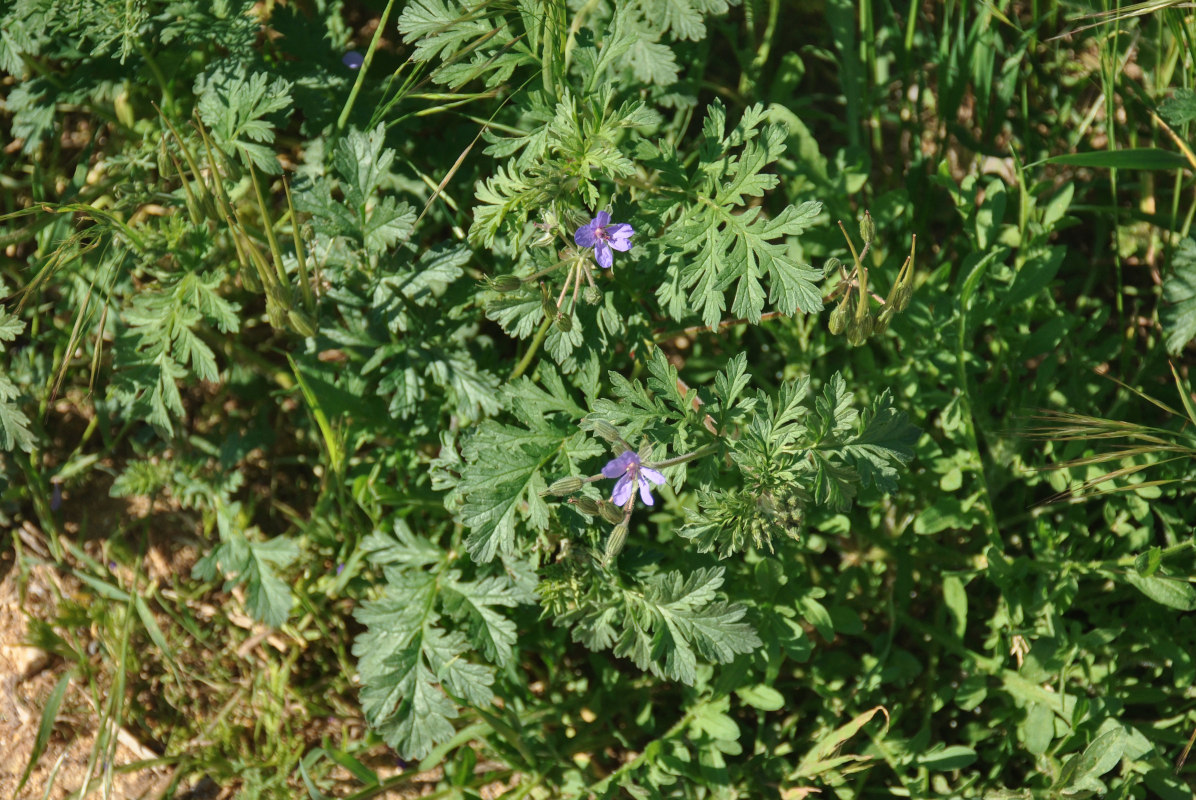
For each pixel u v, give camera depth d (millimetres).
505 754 885
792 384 839
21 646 920
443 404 900
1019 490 916
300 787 907
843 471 839
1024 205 906
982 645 910
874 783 893
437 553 883
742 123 857
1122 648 891
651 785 874
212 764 909
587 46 867
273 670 917
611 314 864
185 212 893
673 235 854
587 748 902
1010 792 859
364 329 891
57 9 894
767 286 909
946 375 893
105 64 919
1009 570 882
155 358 878
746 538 841
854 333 835
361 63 920
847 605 911
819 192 908
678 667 852
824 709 892
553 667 906
